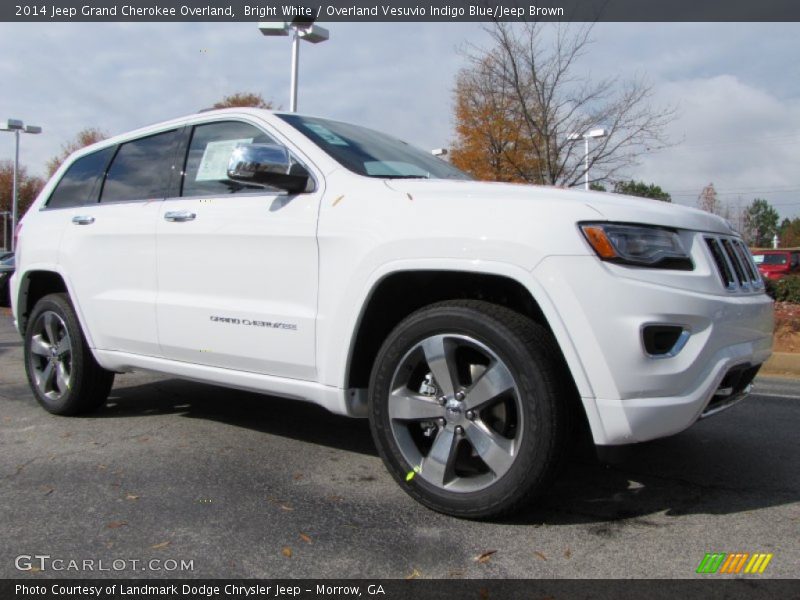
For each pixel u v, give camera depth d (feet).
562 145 40.91
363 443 13.43
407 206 9.94
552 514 9.84
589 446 13.08
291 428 14.48
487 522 9.52
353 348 10.42
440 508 9.61
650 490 10.86
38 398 15.92
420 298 10.83
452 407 9.53
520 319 9.14
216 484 11.10
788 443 13.73
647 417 8.54
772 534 9.20
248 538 9.10
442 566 8.30
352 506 10.17
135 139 14.83
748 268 10.88
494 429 9.42
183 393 17.90
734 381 10.02
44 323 15.80
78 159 16.33
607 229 8.75
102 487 10.97
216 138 13.06
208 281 12.22
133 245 13.53
